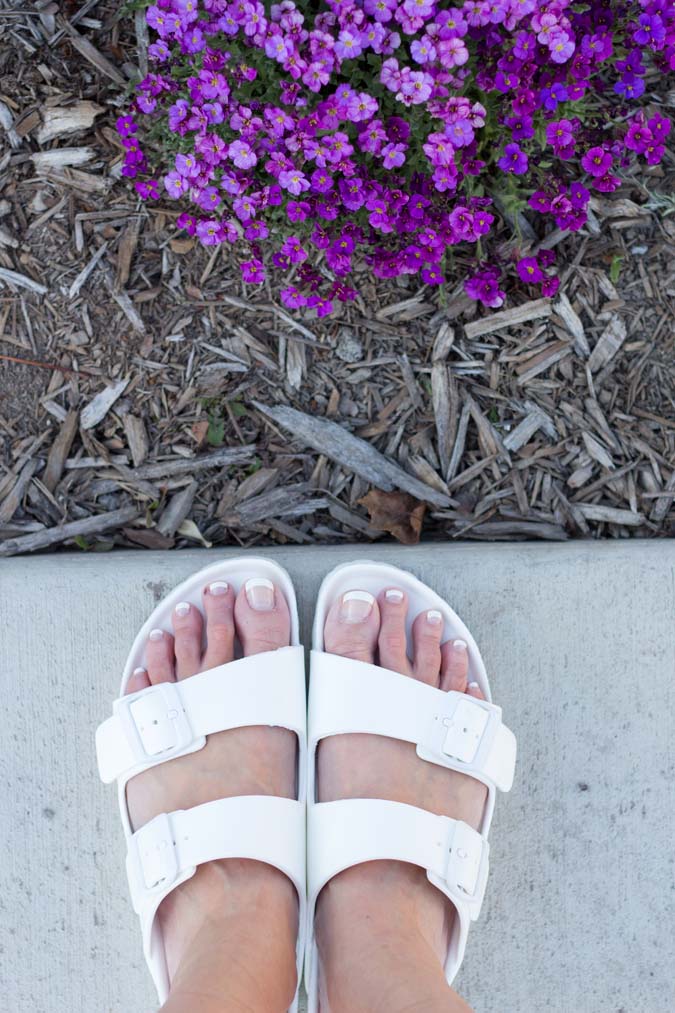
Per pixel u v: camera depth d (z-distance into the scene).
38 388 0.88
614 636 0.89
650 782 0.89
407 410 0.89
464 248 0.88
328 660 0.86
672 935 0.89
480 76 0.78
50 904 0.87
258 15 0.76
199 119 0.78
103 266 0.88
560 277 0.89
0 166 0.87
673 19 0.78
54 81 0.87
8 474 0.89
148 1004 0.88
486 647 0.89
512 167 0.80
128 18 0.87
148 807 0.85
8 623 0.87
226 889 0.81
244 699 0.84
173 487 0.89
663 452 0.90
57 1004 0.87
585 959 0.89
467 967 0.88
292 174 0.78
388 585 0.88
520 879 0.88
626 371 0.90
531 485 0.90
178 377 0.89
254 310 0.88
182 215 0.83
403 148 0.79
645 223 0.89
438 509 0.90
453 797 0.85
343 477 0.90
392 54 0.79
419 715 0.85
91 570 0.88
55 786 0.87
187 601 0.88
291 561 0.89
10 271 0.88
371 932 0.80
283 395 0.89
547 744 0.89
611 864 0.89
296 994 0.83
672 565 0.89
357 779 0.85
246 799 0.83
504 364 0.89
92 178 0.87
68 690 0.88
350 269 0.86
